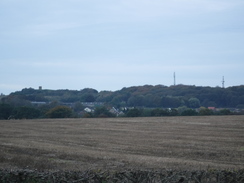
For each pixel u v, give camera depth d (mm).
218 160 22938
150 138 34688
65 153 23859
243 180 13055
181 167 18391
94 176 11602
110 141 32594
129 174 11922
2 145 28031
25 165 17969
